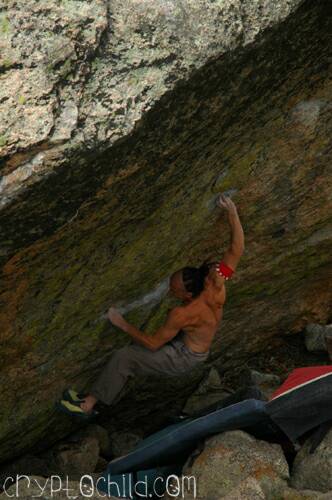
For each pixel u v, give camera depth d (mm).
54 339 18234
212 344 23828
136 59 13453
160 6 13570
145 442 19375
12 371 18219
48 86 12891
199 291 19125
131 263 17828
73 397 20312
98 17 13172
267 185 19156
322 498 16688
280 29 14625
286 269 22562
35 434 20891
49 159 13055
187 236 18812
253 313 23906
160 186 15789
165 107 13859
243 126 16531
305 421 18406
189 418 20172
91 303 18141
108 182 14328
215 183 17984
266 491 17484
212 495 17641
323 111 17844
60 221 14422
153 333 21000
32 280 15789
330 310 25203
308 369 19234
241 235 18688
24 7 12852
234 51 14148
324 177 19797
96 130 13242
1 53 12727
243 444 18266
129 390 22516
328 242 22031
